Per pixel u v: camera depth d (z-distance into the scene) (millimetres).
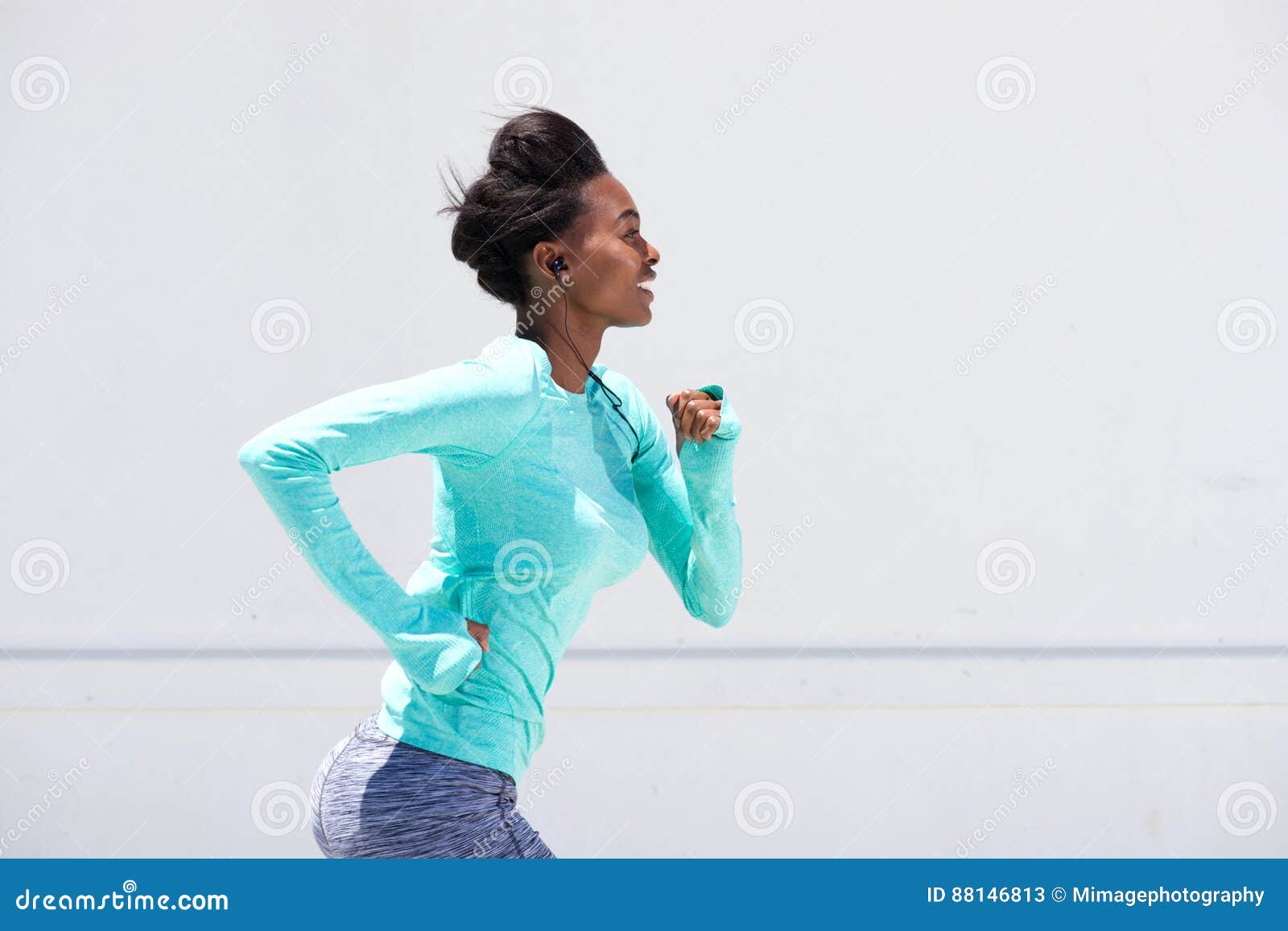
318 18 7176
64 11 7195
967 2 7301
